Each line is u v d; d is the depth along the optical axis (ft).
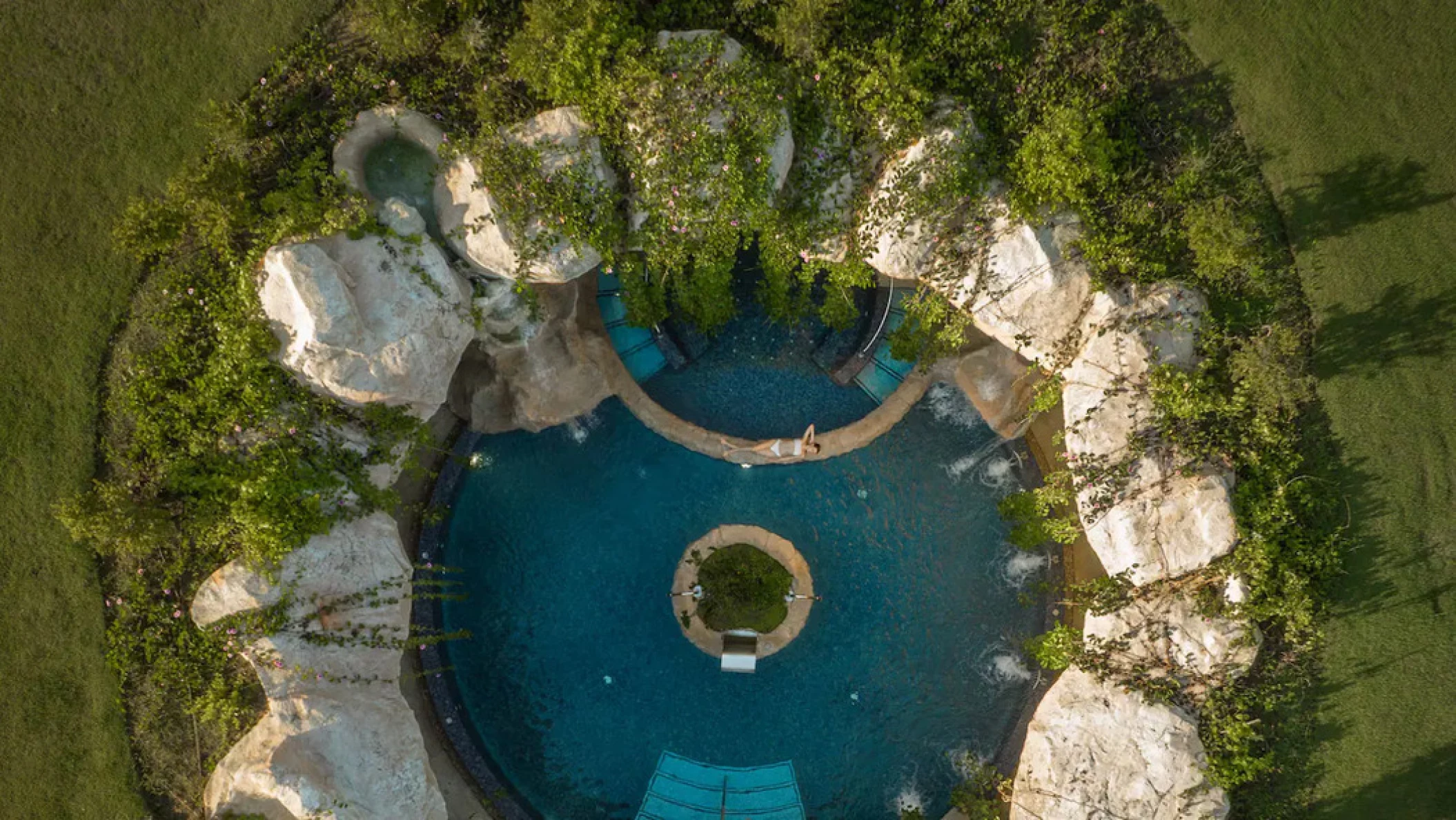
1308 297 43.75
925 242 43.34
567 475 51.98
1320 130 43.29
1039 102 42.63
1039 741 45.85
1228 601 42.93
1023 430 51.06
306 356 40.14
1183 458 43.21
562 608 51.75
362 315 40.91
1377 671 43.78
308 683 41.78
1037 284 43.11
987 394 50.80
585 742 51.29
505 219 41.60
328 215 40.47
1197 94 43.39
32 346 43.57
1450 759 43.47
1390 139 43.19
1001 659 51.26
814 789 51.03
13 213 43.73
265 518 40.14
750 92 40.60
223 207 39.70
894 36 42.09
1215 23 43.32
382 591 43.80
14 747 43.47
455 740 50.26
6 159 43.70
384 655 44.21
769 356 52.13
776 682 51.26
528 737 51.21
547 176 41.19
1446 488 43.27
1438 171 43.01
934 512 51.78
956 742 50.98
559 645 51.62
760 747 51.24
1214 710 43.32
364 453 43.52
